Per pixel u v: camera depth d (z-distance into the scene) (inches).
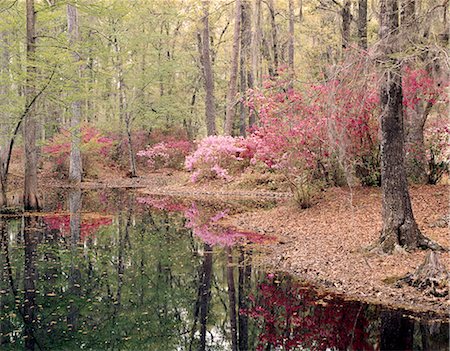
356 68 291.9
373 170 523.8
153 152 1225.4
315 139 488.4
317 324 248.7
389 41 291.4
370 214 438.9
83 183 989.2
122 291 306.7
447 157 512.7
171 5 1216.8
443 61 279.0
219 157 851.4
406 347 215.5
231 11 1310.3
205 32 956.6
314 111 463.8
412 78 378.9
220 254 394.6
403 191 327.0
